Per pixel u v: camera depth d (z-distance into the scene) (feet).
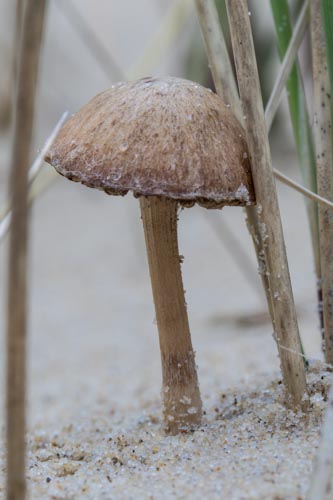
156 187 1.23
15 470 1.16
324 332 1.31
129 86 1.26
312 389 1.29
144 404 1.53
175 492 1.21
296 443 1.25
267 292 1.30
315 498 1.16
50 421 1.52
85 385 1.72
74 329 2.17
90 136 1.25
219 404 1.35
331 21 1.28
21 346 1.15
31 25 1.14
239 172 1.24
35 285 2.58
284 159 3.57
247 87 1.25
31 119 1.15
